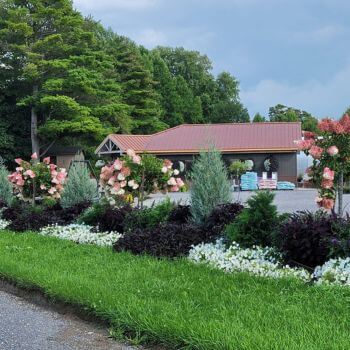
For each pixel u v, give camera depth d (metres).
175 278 6.37
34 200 13.88
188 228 8.46
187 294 5.64
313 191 26.95
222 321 4.59
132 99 49.78
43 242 9.61
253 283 6.00
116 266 7.23
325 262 6.38
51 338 4.86
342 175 7.73
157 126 50.75
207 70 84.94
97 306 5.27
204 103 77.00
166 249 7.91
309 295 5.37
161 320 4.69
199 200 9.16
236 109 76.50
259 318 4.64
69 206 12.54
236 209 8.55
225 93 83.56
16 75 39.47
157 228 8.59
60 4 40.06
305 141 7.82
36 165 13.88
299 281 5.95
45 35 40.31
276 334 4.16
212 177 9.23
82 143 43.44
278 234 6.93
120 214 10.18
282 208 16.59
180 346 4.32
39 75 37.84
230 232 7.69
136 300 5.37
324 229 6.53
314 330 4.26
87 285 6.04
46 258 7.98
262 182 29.95
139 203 11.26
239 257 7.01
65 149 43.62
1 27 39.41
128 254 8.08
